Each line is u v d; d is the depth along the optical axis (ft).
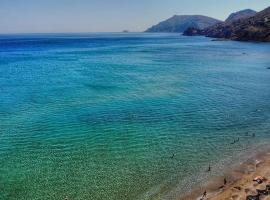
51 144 125.29
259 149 119.65
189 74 298.76
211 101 191.62
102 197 89.45
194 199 88.02
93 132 137.69
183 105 181.68
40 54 529.04
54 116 159.74
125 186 94.79
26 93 212.43
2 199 88.74
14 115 162.09
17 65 369.30
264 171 100.94
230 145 123.75
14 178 99.71
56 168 105.81
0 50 608.60
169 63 392.06
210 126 145.48
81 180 98.32
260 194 86.48
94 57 479.00
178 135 134.31
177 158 112.57
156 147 122.01
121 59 446.19
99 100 191.72
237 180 96.73
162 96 203.62
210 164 108.06
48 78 273.95
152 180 98.07
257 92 218.18
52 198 89.30
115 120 153.28
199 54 514.68
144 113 165.07
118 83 248.11
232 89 228.22
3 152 118.01
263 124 147.95
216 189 92.68
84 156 114.73
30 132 137.80
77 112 166.50
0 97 200.64
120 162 109.81
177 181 97.40
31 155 115.55
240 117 159.02
